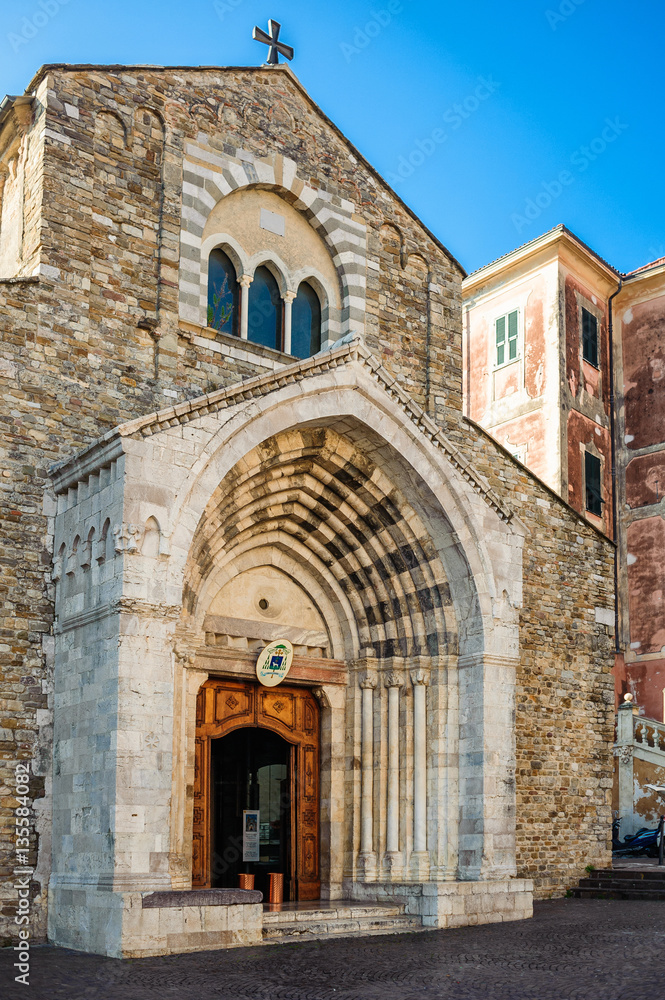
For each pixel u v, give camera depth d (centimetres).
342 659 2103
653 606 3572
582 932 1599
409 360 2208
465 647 1994
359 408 1897
